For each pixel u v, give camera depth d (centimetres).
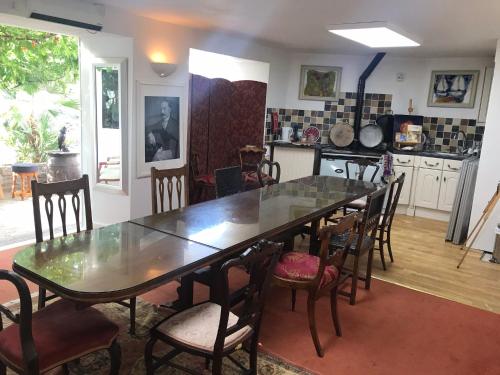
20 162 634
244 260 166
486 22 352
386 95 623
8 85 627
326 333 272
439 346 265
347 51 592
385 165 570
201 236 227
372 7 320
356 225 258
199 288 323
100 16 360
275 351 249
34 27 373
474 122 581
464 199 458
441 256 429
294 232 338
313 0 310
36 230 225
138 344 245
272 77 615
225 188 371
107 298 158
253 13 368
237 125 591
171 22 425
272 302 309
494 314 311
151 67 420
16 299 284
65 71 673
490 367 247
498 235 414
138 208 436
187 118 479
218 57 565
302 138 656
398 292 339
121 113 410
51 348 165
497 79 421
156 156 446
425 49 516
